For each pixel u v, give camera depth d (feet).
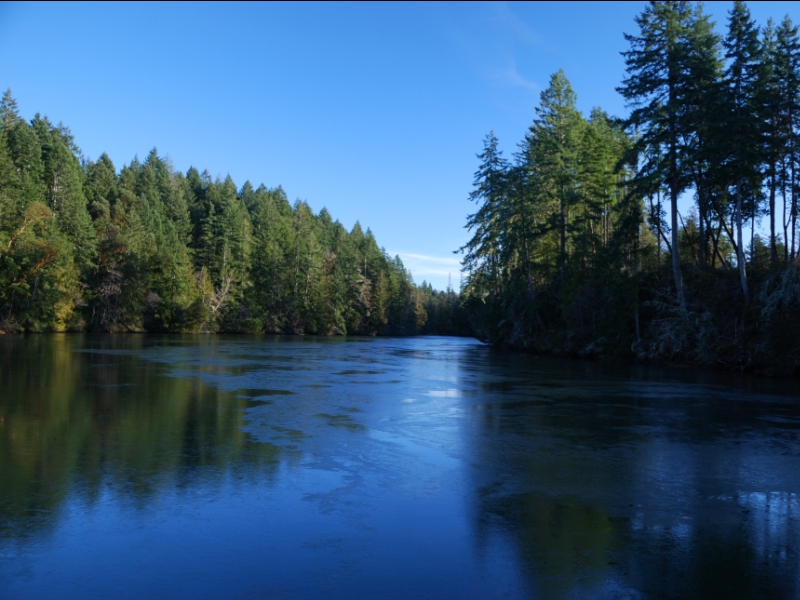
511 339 151.02
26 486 23.07
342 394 53.26
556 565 17.12
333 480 25.12
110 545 17.63
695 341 93.81
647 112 94.73
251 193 401.29
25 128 194.80
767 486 25.76
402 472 26.78
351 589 15.26
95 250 199.31
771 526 20.75
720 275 98.27
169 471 25.75
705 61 93.50
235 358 96.07
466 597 14.99
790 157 96.68
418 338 281.54
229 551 17.42
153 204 265.34
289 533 18.98
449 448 31.94
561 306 127.13
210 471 25.93
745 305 89.15
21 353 89.61
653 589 15.75
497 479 26.04
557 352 124.67
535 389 60.64
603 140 137.90
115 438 31.96
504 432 36.86
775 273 84.38
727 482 26.30
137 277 206.49
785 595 15.55
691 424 40.88
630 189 107.65
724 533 20.01
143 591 14.83
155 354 98.17
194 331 231.50
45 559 16.56
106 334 184.34
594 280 119.03
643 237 153.17
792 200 99.19
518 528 20.06
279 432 34.91
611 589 15.67
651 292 104.53
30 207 164.76
